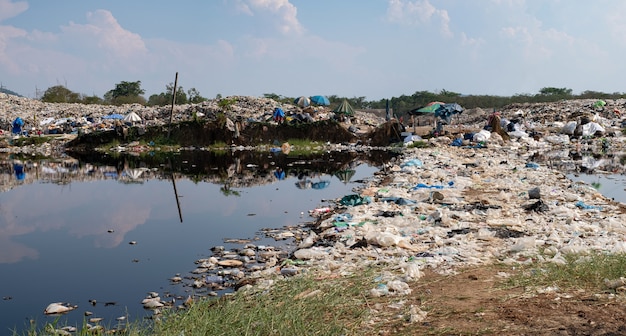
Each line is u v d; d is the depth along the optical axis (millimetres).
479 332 5293
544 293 6438
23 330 6965
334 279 7457
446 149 33156
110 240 12180
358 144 42000
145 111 58000
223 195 18484
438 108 41906
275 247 11055
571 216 11594
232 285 8602
